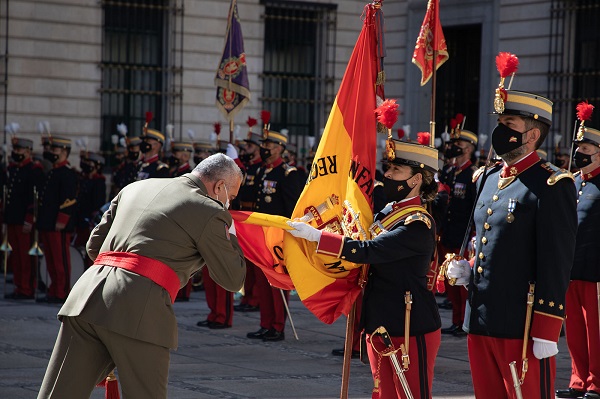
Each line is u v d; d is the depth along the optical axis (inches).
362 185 311.1
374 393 288.5
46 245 677.3
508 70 278.5
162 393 269.4
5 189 719.7
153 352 266.2
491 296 276.5
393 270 283.9
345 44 1127.0
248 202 645.3
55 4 989.2
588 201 409.7
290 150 724.0
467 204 613.3
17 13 972.6
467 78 1107.9
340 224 316.2
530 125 275.9
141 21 1039.0
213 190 282.0
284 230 302.5
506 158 280.4
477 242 284.4
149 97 1048.8
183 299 702.5
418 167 285.3
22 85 976.9
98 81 1012.5
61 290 681.0
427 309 285.9
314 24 1120.2
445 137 742.5
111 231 275.3
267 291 545.3
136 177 698.8
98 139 1013.2
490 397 282.8
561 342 542.3
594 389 400.5
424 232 282.2
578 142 413.1
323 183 319.9
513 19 1034.7
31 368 449.4
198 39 1054.4
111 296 263.4
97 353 270.2
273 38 1099.3
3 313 625.3
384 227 286.8
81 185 781.9
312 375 446.6
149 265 266.4
